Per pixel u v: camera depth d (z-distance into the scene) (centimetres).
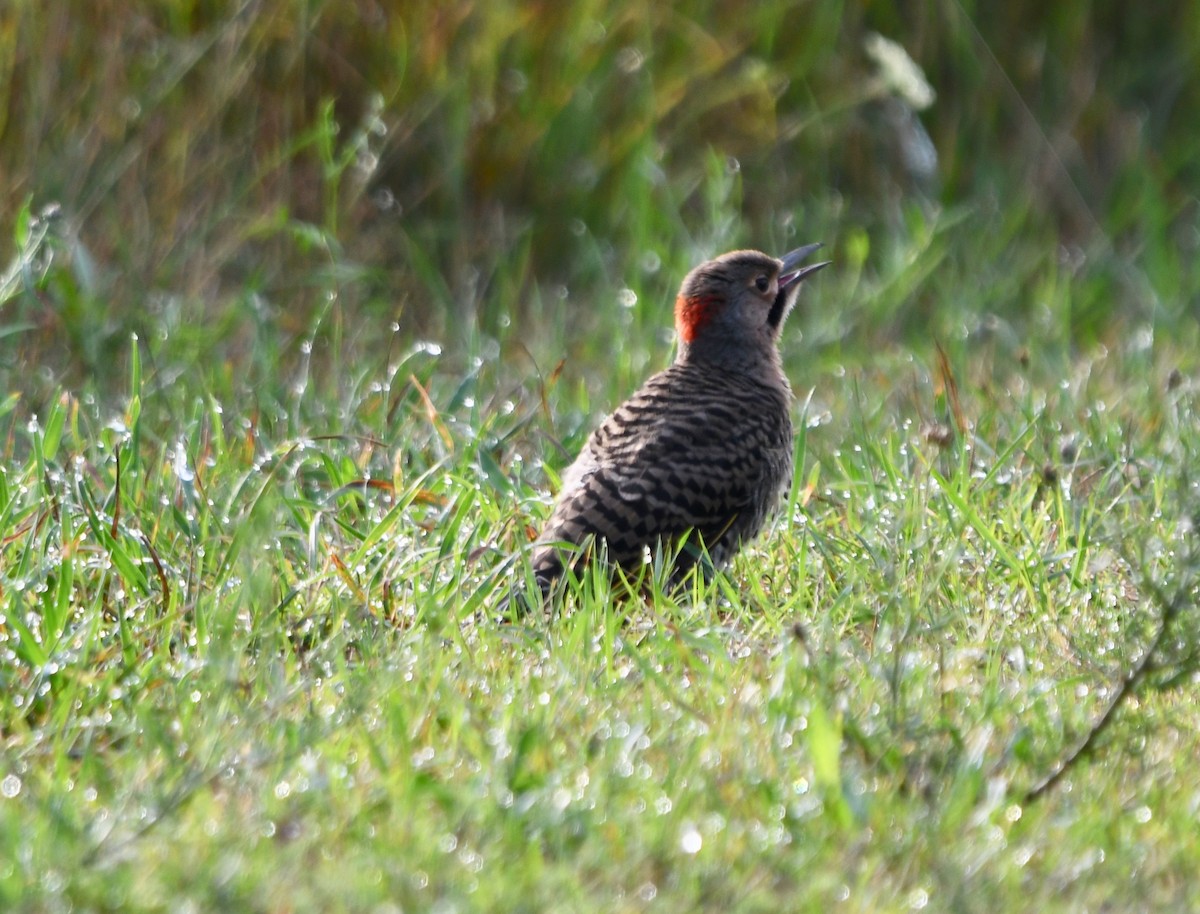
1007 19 1811
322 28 1576
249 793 684
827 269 1658
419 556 933
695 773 699
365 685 773
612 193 1653
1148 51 1833
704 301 1095
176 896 595
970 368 1413
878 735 729
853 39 1767
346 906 591
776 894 618
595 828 648
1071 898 621
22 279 1248
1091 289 1611
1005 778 711
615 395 1289
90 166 1473
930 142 1714
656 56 1695
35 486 999
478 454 1073
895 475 1054
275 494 952
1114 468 1095
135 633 842
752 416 1024
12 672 805
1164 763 739
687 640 827
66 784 687
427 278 1497
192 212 1475
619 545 965
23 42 1471
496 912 589
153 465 1059
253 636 830
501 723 743
